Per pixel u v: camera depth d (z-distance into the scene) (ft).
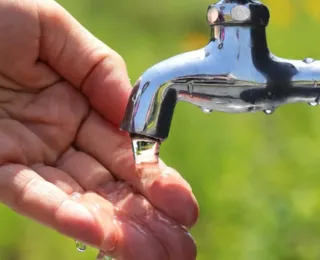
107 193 1.35
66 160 1.42
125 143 1.41
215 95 1.23
